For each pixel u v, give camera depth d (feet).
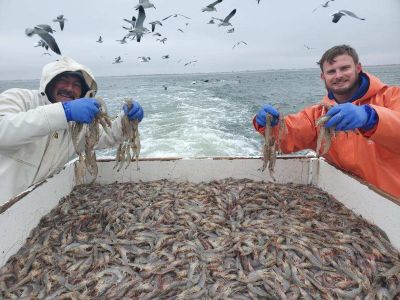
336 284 3.11
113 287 3.08
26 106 4.35
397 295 3.00
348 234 3.88
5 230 3.42
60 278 3.23
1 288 3.08
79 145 4.92
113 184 5.61
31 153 4.33
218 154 13.10
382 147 4.30
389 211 3.71
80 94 4.73
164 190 5.23
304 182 5.65
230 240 3.77
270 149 4.86
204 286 3.09
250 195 5.03
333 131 4.07
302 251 3.51
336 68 4.49
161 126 18.99
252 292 2.99
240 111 24.75
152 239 3.89
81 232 4.06
